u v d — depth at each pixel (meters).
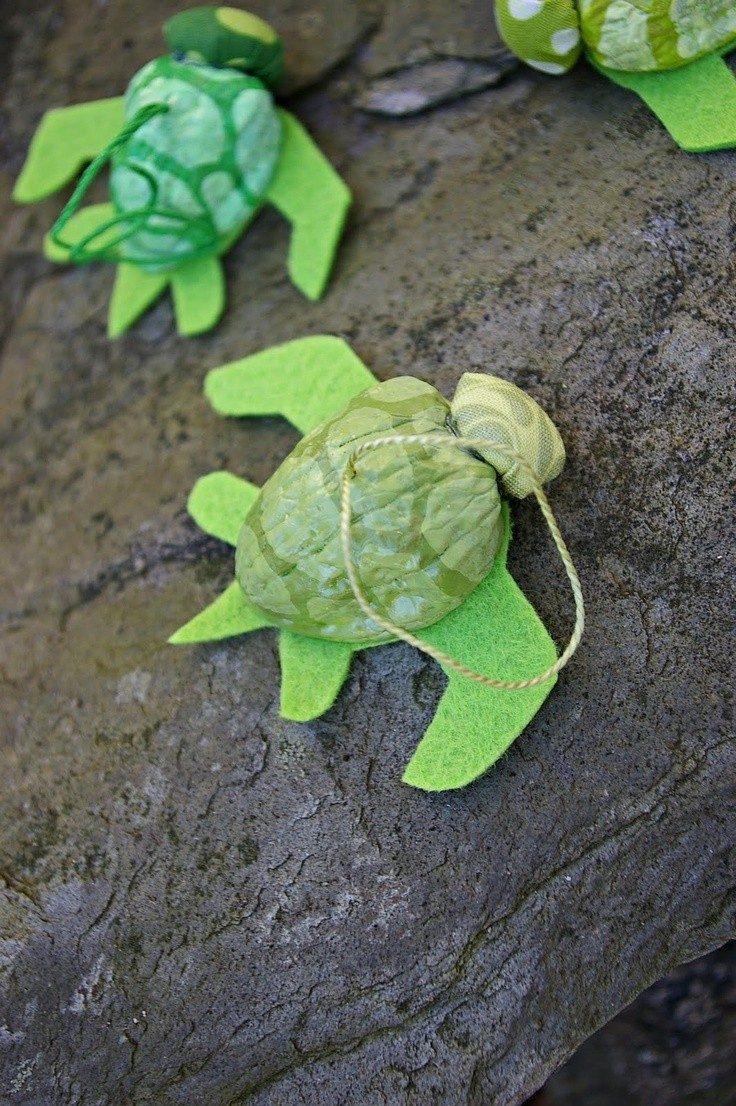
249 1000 0.45
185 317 0.50
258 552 0.45
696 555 0.45
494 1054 0.45
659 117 0.46
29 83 0.53
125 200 0.48
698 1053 0.49
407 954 0.45
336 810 0.46
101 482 0.50
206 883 0.46
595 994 0.45
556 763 0.45
